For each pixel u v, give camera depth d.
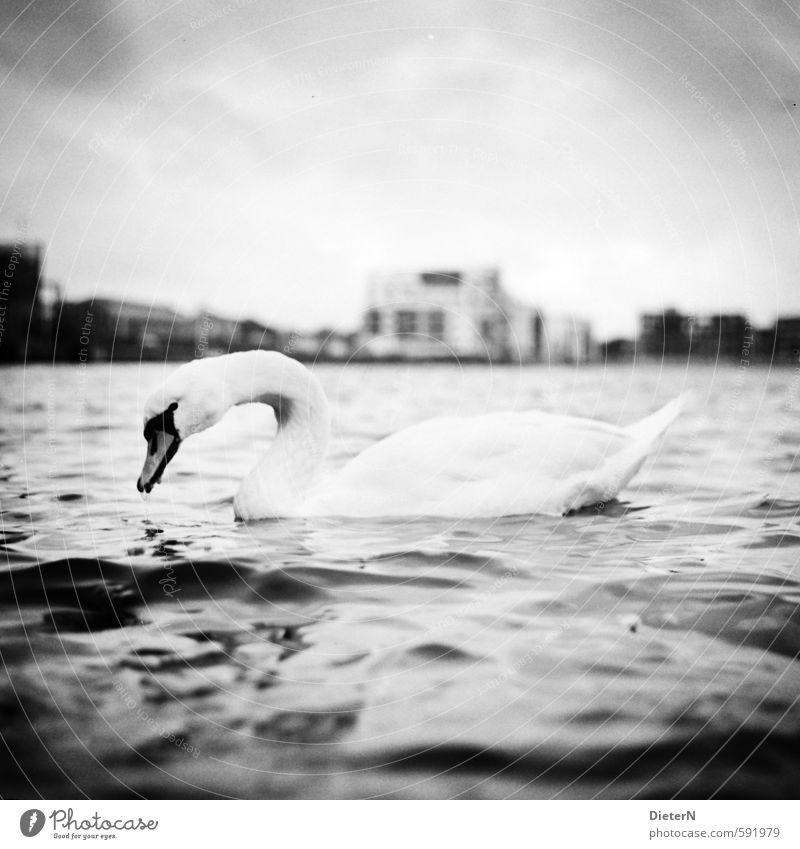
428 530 3.16
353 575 2.70
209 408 3.29
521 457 3.45
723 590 2.62
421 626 2.36
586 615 2.44
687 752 1.84
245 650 2.22
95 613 2.42
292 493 3.35
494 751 1.84
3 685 2.04
